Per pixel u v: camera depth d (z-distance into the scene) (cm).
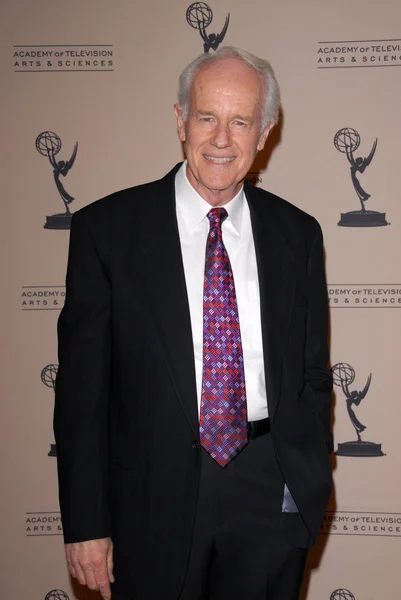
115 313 141
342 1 225
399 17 224
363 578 246
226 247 150
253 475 144
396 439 240
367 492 243
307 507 146
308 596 249
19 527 245
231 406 141
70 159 232
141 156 231
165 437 138
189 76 148
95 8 227
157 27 227
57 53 228
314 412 159
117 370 144
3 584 247
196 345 142
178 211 151
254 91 143
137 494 141
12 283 236
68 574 247
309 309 161
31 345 238
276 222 158
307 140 230
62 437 142
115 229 145
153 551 140
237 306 146
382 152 229
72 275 144
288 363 150
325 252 234
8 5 227
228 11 226
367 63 226
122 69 229
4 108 230
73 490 140
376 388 238
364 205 231
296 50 227
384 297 234
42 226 234
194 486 138
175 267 142
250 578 148
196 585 145
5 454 241
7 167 232
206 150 142
